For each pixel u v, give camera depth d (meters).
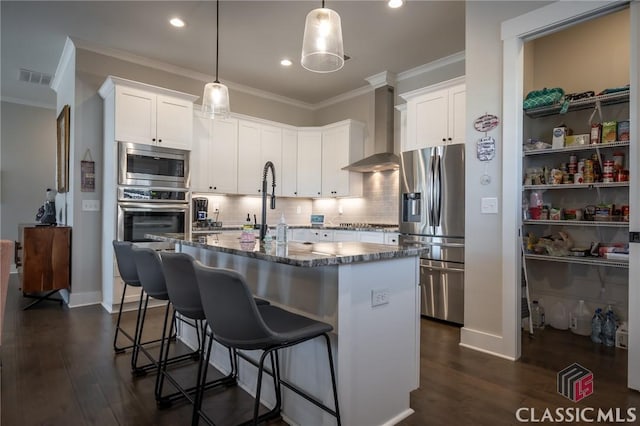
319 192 5.51
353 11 3.39
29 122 6.12
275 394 1.95
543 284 3.51
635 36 2.11
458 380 2.29
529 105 3.25
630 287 2.17
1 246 1.81
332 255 1.60
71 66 4.22
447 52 4.25
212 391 2.18
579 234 3.31
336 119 5.84
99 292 4.15
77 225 4.02
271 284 2.08
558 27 2.46
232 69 4.76
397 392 1.88
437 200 3.60
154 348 2.82
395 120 4.98
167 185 4.12
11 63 4.58
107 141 4.00
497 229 2.72
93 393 2.10
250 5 3.31
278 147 5.41
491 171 2.75
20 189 6.04
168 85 4.68
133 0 3.23
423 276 3.68
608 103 3.10
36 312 3.76
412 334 1.98
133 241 3.86
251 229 2.45
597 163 3.05
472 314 2.86
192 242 2.26
